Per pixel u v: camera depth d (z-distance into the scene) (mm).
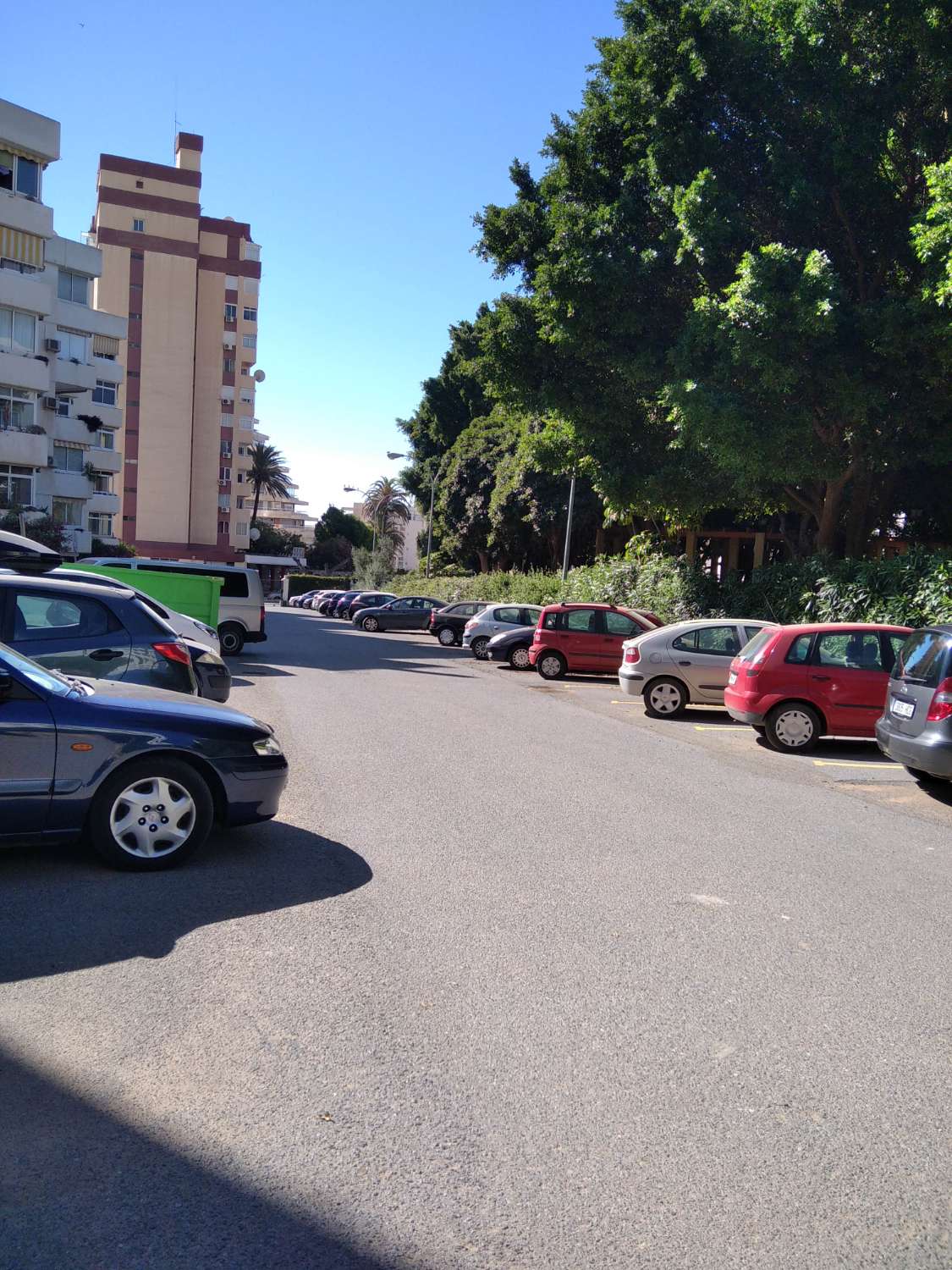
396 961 4766
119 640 8750
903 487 27484
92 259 44594
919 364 19375
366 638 37844
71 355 44219
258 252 79312
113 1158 3070
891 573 18938
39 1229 2734
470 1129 3311
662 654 15727
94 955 4656
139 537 73500
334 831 7223
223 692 12094
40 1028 3902
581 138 23922
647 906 5797
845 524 25734
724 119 21516
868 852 7402
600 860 6758
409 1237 2758
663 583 27781
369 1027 4039
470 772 9820
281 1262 2645
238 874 6047
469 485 53031
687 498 24859
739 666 13062
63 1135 3182
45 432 39000
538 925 5371
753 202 21828
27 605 8602
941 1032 4227
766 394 19578
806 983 4727
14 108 36938
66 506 45094
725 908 5824
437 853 6746
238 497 79125
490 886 6031
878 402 18906
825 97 20469
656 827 7836
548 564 49438
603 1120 3398
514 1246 2736
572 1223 2842
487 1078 3660
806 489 24859
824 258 18188
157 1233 2736
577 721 14727
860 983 4754
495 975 4645
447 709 15273
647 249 21766
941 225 16812
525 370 24297
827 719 12336
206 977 4461
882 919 5758
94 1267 2598
